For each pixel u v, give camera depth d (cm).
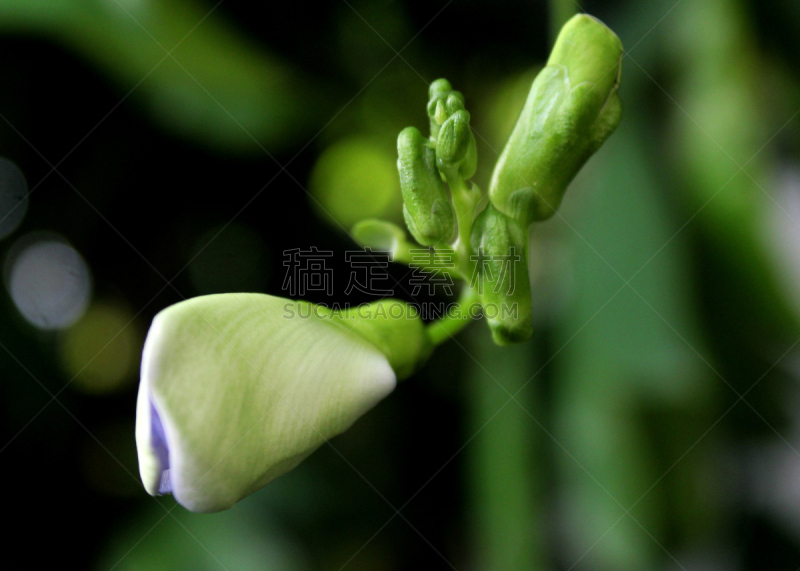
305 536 22
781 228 21
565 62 18
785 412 21
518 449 21
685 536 21
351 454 22
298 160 22
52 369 22
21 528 22
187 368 16
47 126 21
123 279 22
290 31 22
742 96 21
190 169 22
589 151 18
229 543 22
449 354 22
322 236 22
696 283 21
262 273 22
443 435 22
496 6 22
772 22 21
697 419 21
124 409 22
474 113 22
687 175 21
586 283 21
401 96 22
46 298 22
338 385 17
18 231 22
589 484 21
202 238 22
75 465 22
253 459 17
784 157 21
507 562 21
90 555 22
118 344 22
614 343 21
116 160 22
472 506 22
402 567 22
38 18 20
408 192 18
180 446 16
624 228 21
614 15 21
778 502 20
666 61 21
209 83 21
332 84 22
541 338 21
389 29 22
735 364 21
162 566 21
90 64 21
